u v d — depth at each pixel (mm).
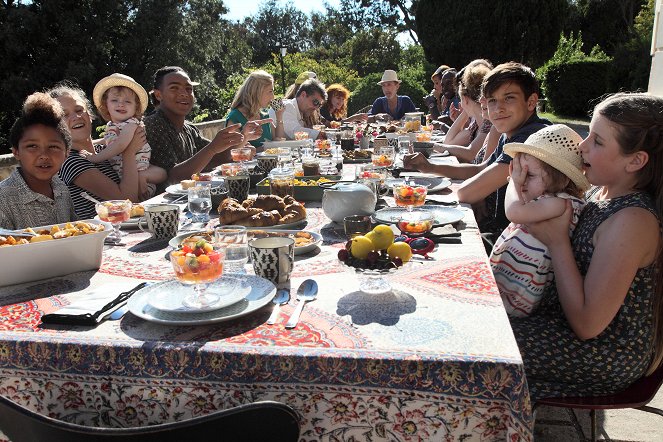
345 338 1195
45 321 1309
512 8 19453
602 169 1643
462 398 1077
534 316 1752
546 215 1634
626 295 1577
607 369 1594
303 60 23406
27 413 960
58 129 2293
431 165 3268
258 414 967
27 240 1672
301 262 1771
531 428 1045
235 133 3793
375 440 1130
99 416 1221
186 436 947
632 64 19562
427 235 1975
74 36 18297
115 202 2148
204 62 22547
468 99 4484
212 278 1383
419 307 1362
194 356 1146
